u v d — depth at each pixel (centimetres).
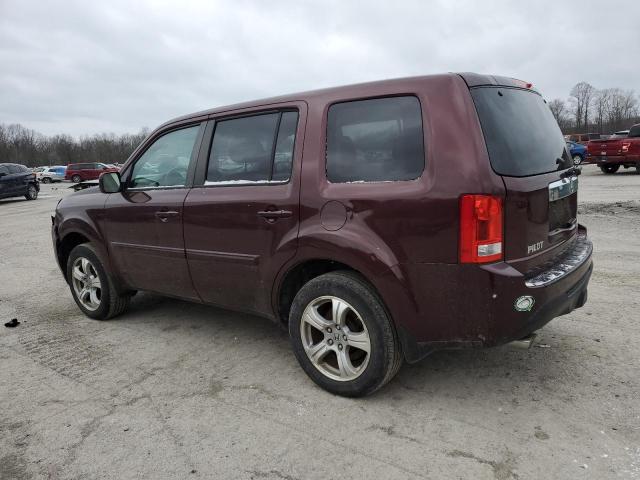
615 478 230
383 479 237
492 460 246
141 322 470
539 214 277
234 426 287
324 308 326
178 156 401
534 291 260
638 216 909
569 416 280
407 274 273
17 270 739
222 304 379
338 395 313
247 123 355
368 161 291
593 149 1919
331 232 295
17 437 284
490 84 286
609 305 452
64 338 438
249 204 337
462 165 257
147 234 412
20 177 2136
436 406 298
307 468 247
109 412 307
